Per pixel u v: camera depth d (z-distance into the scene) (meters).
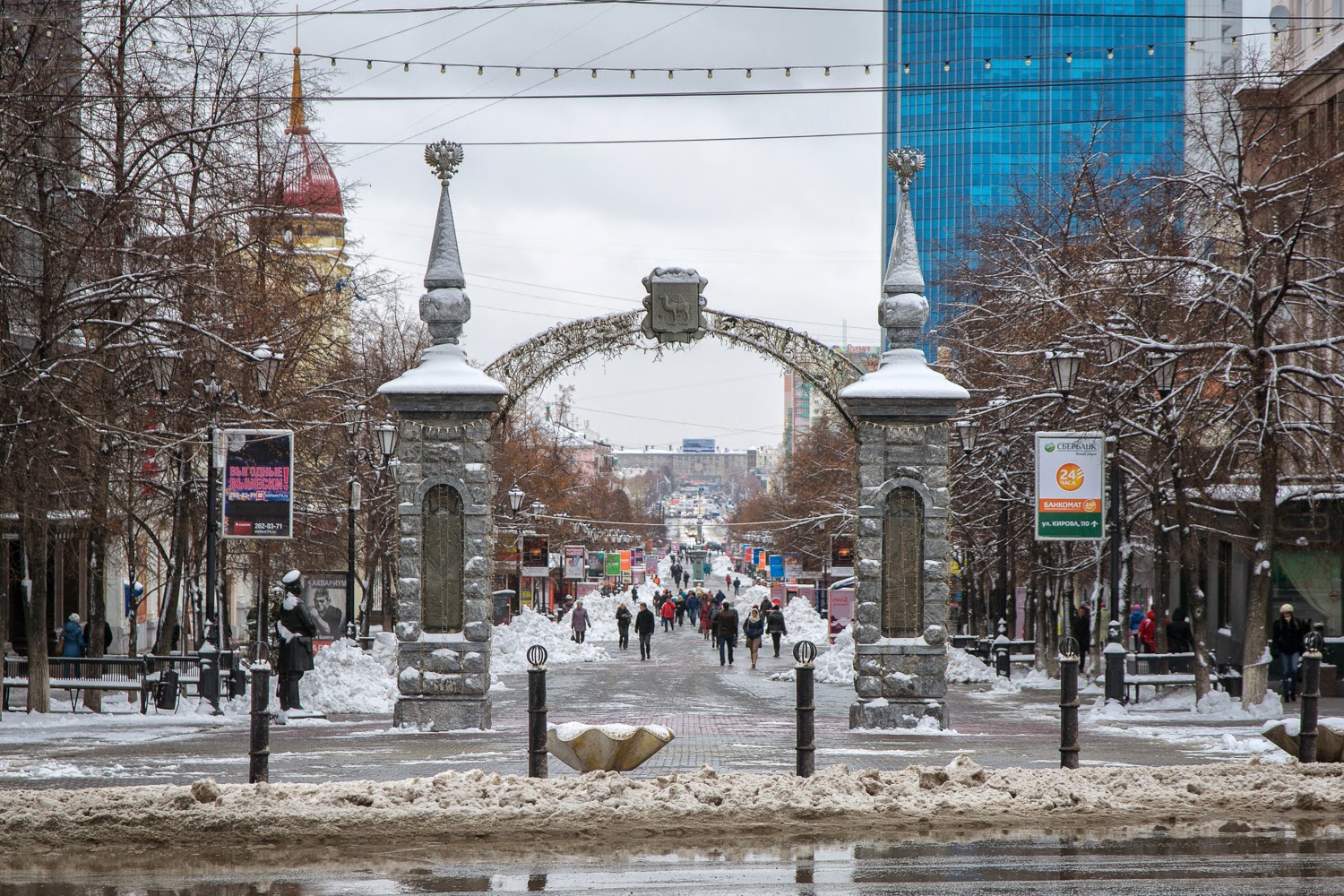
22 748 38.56
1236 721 48.81
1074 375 49.72
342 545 84.75
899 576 43.97
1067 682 28.59
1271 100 57.19
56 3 46.88
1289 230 47.94
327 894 18.86
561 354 45.59
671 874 20.16
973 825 23.98
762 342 45.25
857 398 43.59
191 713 51.66
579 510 169.00
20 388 43.53
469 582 44.25
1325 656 60.50
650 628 101.75
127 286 45.03
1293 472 58.00
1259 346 48.03
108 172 48.44
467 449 44.41
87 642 68.94
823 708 55.00
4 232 44.59
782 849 22.02
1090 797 25.25
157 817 23.16
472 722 44.16
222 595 72.50
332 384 67.19
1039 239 64.06
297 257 62.56
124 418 50.31
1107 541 68.94
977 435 68.94
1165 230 55.78
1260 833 23.17
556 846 22.41
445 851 22.03
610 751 27.84
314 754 35.62
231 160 53.41
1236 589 68.81
